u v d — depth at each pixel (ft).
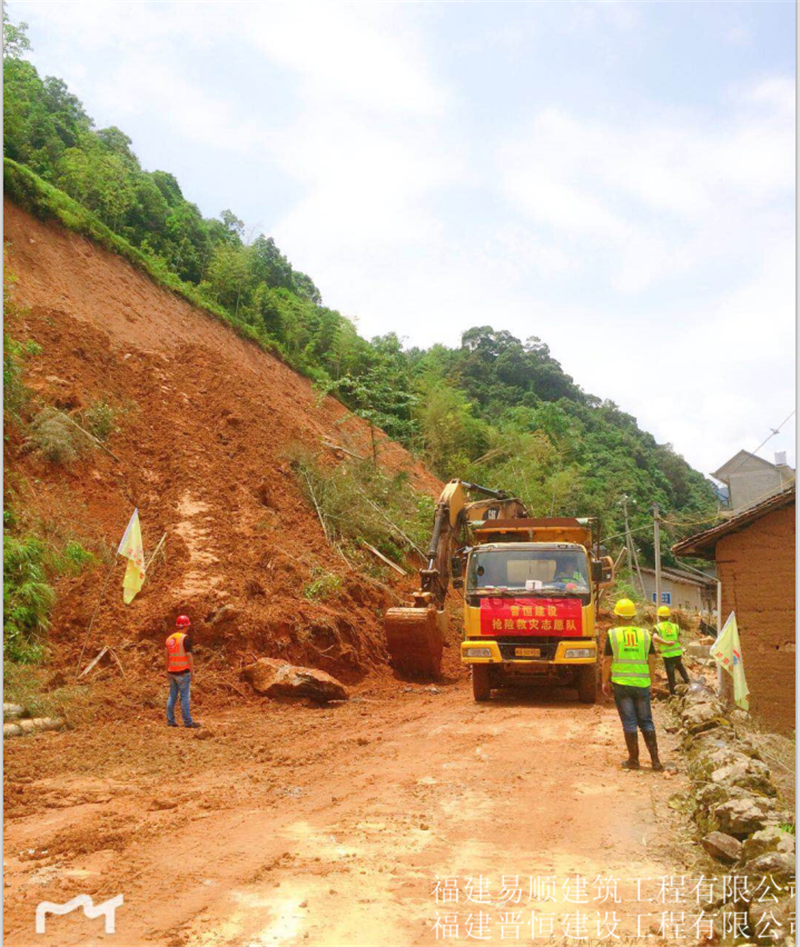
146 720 40.27
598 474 226.58
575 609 47.80
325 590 60.85
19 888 18.83
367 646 60.18
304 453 81.97
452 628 74.74
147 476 66.90
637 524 214.28
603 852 21.59
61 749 33.53
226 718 42.80
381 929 16.69
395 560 79.56
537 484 155.12
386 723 42.09
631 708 31.45
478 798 26.94
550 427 226.38
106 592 50.29
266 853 21.29
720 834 20.68
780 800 23.93
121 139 151.74
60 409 65.46
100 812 25.18
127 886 18.88
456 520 63.98
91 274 89.76
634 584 199.31
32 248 83.51
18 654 42.63
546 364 285.84
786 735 43.42
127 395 76.02
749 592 45.39
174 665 40.06
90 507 58.49
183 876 19.52
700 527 232.32
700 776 26.78
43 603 46.14
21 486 54.49
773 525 45.32
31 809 25.63
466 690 57.00
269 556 61.00
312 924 16.83
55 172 109.60
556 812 25.32
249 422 83.71
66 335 74.69
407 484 99.25
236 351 106.83
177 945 15.84
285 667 48.47
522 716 43.68
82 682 43.14
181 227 126.41
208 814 25.22
